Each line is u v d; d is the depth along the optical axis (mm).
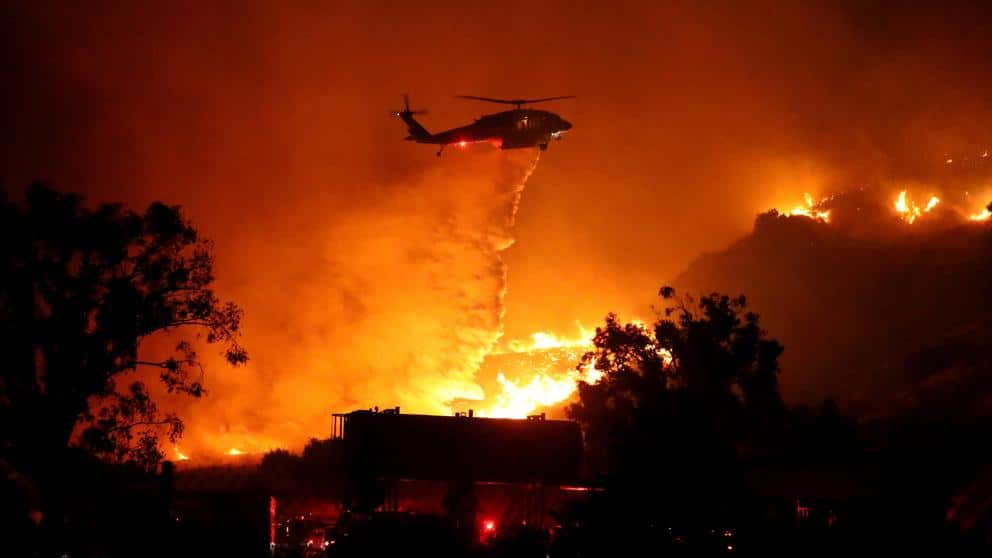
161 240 31516
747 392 31250
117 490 30281
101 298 30516
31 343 29922
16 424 29250
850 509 30281
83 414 30484
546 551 31094
